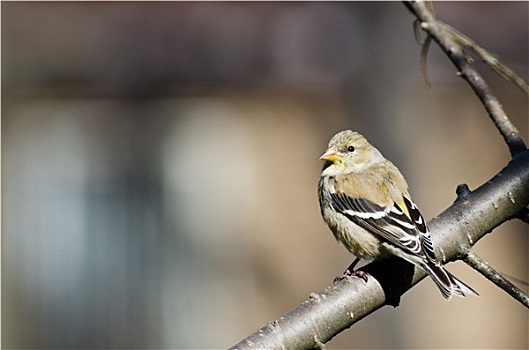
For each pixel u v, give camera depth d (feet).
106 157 53.06
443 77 50.44
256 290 53.36
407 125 42.98
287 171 52.95
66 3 54.54
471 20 53.57
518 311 53.16
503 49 52.37
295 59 50.80
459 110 52.39
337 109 51.31
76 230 53.31
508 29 53.31
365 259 25.41
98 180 53.31
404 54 42.50
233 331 53.11
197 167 53.16
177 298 53.26
